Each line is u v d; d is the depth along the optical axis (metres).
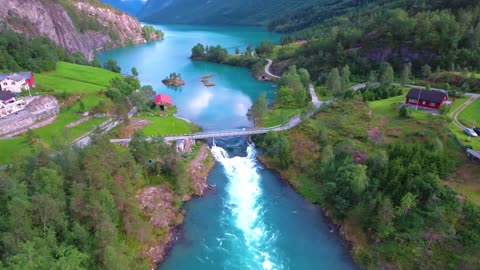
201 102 159.88
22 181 55.28
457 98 111.50
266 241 69.62
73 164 60.56
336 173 80.12
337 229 72.88
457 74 127.88
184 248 67.44
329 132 100.75
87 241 52.78
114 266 47.34
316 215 77.62
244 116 139.50
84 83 149.75
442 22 155.12
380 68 165.38
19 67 150.25
